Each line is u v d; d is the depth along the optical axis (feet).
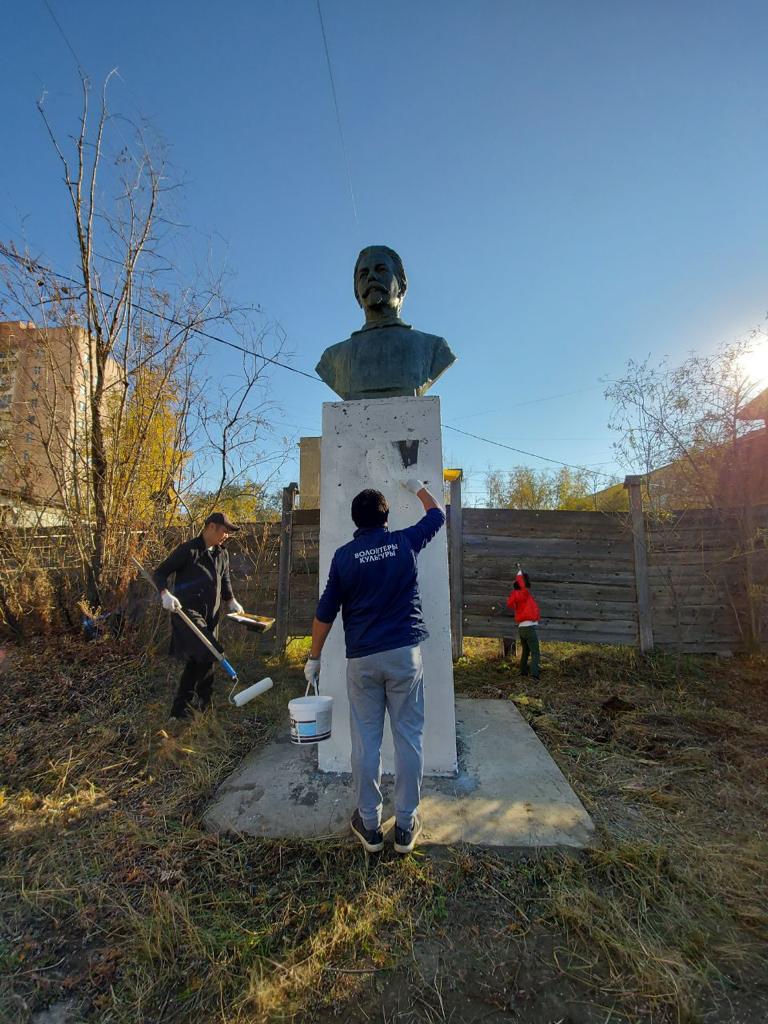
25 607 15.89
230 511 19.43
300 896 6.00
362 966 5.04
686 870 6.34
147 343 16.90
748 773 9.20
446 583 8.78
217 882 6.28
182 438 17.71
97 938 5.52
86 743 10.39
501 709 12.29
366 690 6.75
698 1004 4.62
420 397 9.04
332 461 9.14
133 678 13.65
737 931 5.44
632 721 11.98
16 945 5.44
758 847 6.81
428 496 8.18
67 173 15.03
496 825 7.21
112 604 15.99
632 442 18.75
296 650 18.52
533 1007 4.61
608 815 7.66
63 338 15.84
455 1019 4.50
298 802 7.93
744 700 13.91
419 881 6.15
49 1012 4.66
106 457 16.26
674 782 8.84
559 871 6.29
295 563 18.78
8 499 16.01
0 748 10.21
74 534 16.10
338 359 10.64
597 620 18.30
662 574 18.26
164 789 8.66
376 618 6.72
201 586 11.50
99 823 7.68
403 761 6.62
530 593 17.83
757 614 17.26
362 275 10.60
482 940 5.34
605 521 18.62
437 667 8.74
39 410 15.88
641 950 5.13
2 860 6.88
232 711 12.37
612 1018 4.50
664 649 17.99
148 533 16.69
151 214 16.69
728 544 17.92
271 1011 4.58
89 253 15.66
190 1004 4.71
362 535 7.17
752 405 17.51
